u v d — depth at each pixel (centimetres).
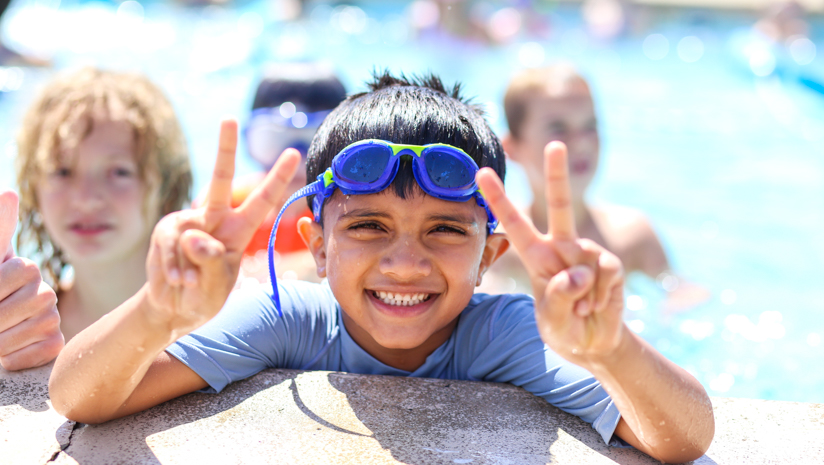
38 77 657
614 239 402
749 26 948
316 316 179
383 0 1071
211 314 124
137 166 283
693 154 577
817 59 805
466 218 159
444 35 851
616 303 119
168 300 123
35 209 288
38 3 928
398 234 156
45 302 170
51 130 273
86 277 287
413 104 173
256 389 159
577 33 950
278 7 946
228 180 123
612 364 126
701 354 303
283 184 125
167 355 152
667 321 336
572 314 118
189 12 967
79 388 139
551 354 160
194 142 548
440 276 158
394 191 155
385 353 174
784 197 496
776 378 282
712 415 140
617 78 784
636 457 141
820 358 299
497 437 145
